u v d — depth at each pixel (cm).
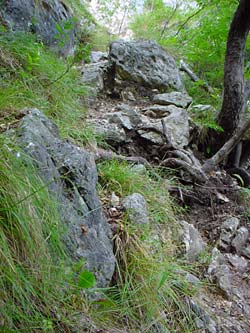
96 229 193
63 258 161
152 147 349
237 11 362
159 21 787
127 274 193
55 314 148
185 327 195
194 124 396
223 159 383
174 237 249
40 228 153
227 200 326
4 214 147
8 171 155
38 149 179
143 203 240
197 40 532
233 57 374
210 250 274
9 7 356
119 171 268
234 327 214
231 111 379
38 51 325
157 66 466
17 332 130
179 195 306
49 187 174
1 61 288
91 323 160
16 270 137
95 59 500
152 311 184
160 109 400
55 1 447
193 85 518
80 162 199
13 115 218
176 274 217
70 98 325
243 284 255
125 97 434
